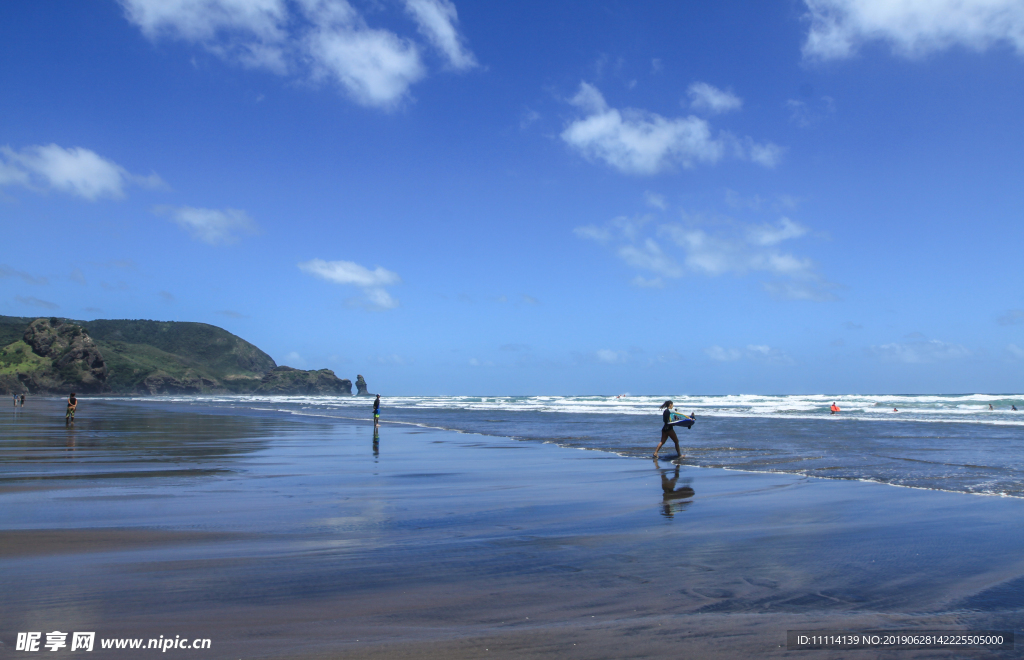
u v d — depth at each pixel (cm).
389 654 361
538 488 1038
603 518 779
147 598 459
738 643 381
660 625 411
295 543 639
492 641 382
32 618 415
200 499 912
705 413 3969
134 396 17538
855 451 1585
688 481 1118
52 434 2278
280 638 384
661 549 620
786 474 1200
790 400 7138
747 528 721
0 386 13925
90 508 834
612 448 1769
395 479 1145
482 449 1778
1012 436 1998
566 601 461
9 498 914
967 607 450
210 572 529
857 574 532
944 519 771
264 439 2134
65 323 16638
